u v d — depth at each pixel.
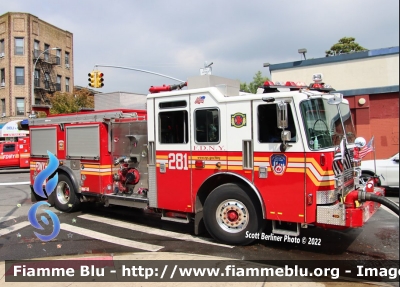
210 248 5.80
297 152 5.16
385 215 7.95
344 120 6.23
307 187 5.09
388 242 6.00
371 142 6.96
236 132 5.68
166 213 6.66
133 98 8.96
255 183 5.52
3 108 33.53
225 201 5.92
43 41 35.06
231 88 6.05
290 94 5.21
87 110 9.27
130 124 7.36
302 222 5.14
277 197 5.34
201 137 6.05
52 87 36.03
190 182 6.20
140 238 6.50
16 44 32.88
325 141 5.36
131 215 8.40
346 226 5.02
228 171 5.77
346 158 5.61
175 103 6.33
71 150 8.36
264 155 5.44
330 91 6.20
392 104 15.43
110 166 7.84
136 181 7.29
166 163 6.48
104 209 9.09
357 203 5.20
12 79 32.69
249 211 5.67
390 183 10.13
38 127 9.22
